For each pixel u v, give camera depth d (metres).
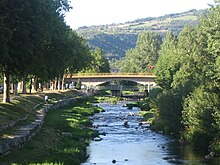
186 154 41.25
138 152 42.41
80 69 113.88
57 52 57.66
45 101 80.38
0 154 29.41
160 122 61.22
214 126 40.28
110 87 171.12
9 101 53.84
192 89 53.41
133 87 176.50
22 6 34.19
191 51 85.31
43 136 42.34
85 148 42.84
